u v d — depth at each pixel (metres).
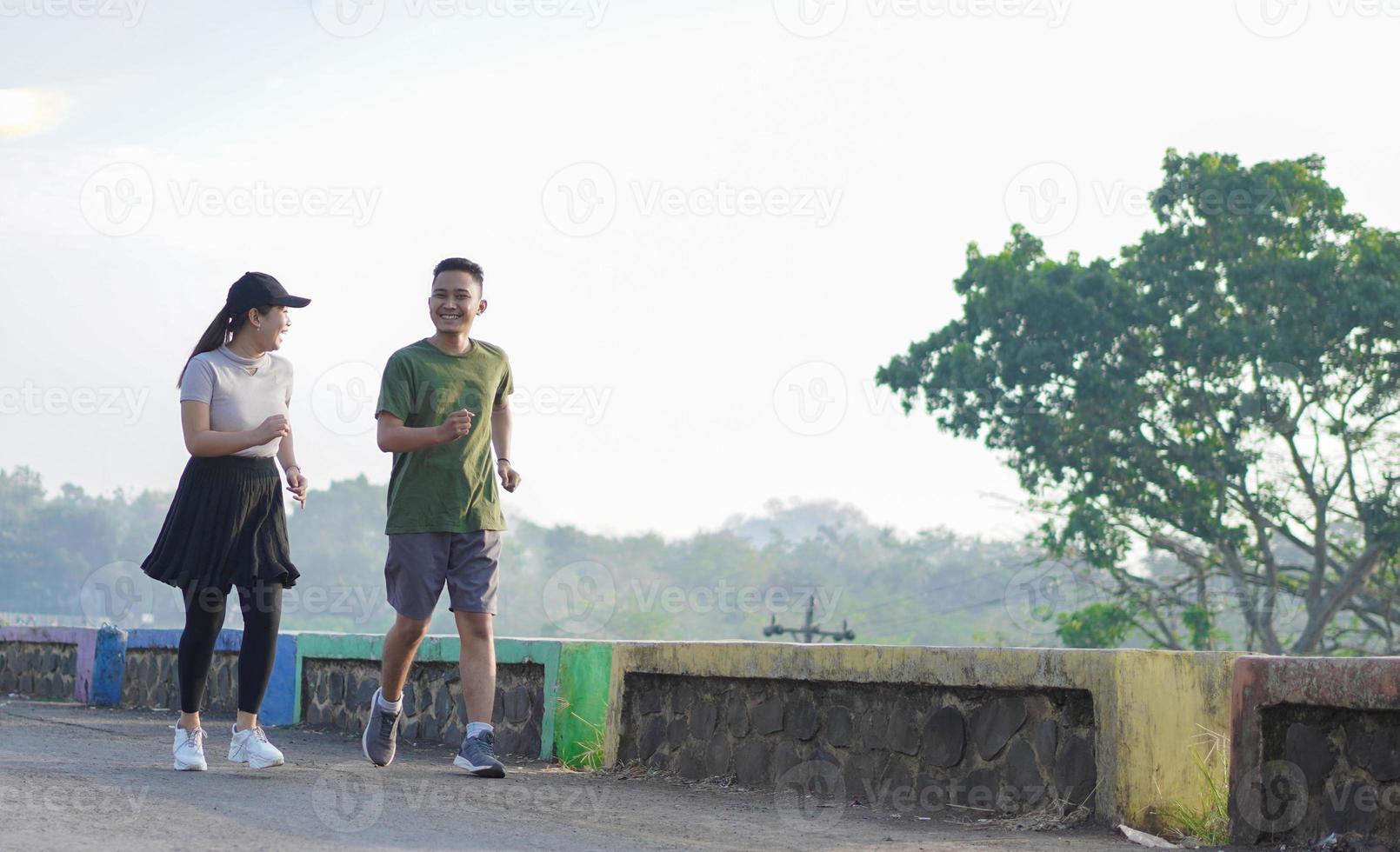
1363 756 3.96
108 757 5.84
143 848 3.38
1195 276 28.22
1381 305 26.42
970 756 4.96
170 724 8.60
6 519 120.75
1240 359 28.08
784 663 5.59
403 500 5.68
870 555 138.62
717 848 3.91
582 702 6.81
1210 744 4.73
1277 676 4.21
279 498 5.58
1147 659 4.59
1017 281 29.45
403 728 8.08
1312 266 27.36
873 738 5.31
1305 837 4.11
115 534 123.56
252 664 5.59
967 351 29.98
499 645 7.46
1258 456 29.11
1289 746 4.20
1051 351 28.73
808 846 4.02
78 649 11.60
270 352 5.61
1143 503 29.39
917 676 5.09
